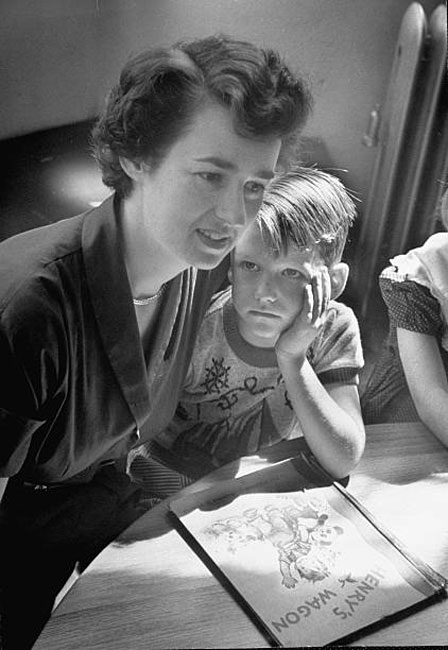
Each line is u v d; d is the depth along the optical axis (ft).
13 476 4.04
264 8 3.74
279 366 4.20
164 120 3.34
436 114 4.07
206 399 4.61
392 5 3.82
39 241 3.48
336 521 3.75
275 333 4.27
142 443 4.55
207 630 3.25
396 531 3.73
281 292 4.13
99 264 3.51
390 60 3.93
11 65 3.67
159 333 4.00
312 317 4.07
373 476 4.00
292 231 4.00
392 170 4.19
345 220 4.19
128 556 3.50
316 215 4.03
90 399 3.81
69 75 3.71
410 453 4.15
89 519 4.21
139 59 3.30
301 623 3.32
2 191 3.89
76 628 3.18
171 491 4.47
